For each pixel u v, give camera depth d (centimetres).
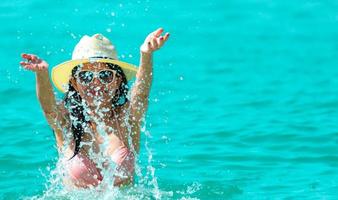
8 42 3459
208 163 2116
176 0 4156
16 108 2642
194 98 2852
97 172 1777
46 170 2038
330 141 2319
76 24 3694
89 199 1739
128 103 1775
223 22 4000
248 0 4253
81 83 1747
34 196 1823
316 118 2597
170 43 3678
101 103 1766
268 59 3544
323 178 1992
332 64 3494
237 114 2645
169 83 3066
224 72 3297
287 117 2619
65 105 1777
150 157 1958
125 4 3984
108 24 3728
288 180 1975
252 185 1936
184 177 1984
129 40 3566
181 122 2534
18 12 3809
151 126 2483
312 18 4144
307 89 3047
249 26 3997
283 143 2311
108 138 1781
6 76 3005
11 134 2345
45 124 2444
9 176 1989
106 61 1728
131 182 1808
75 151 1772
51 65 3177
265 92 2988
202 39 3756
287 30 3984
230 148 2261
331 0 4269
